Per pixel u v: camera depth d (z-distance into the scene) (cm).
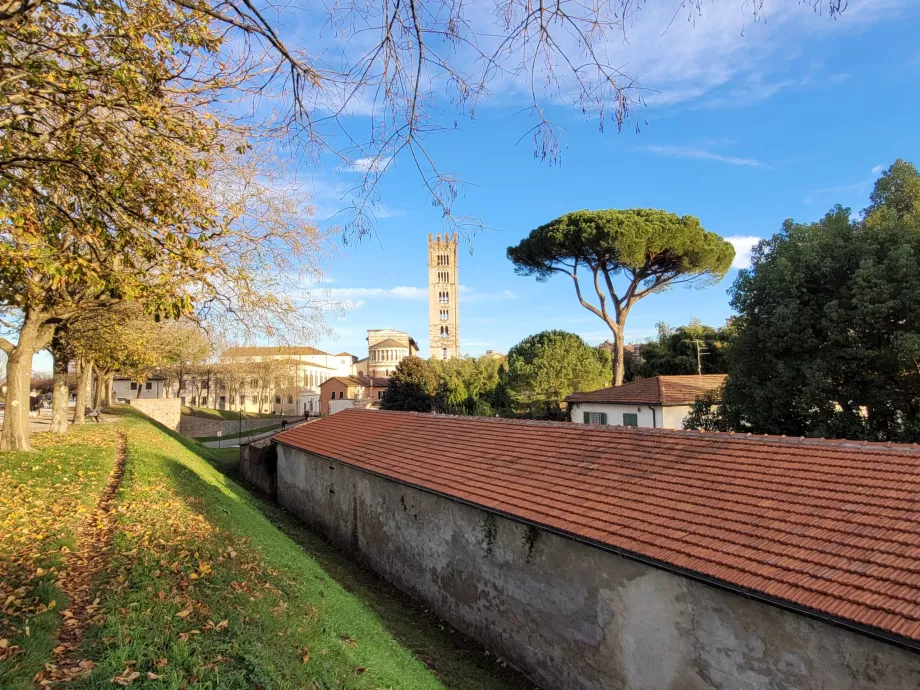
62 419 1980
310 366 8331
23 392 1394
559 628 844
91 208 699
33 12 629
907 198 2139
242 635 536
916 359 1353
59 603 541
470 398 5184
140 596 574
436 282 8962
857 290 1434
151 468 1381
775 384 1653
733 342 1811
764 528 680
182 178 772
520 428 1348
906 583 522
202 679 440
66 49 645
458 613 1061
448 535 1098
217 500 1259
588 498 893
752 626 607
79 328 1762
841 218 1719
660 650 700
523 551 914
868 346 1470
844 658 534
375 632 796
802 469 787
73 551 717
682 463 915
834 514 665
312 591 827
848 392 1545
